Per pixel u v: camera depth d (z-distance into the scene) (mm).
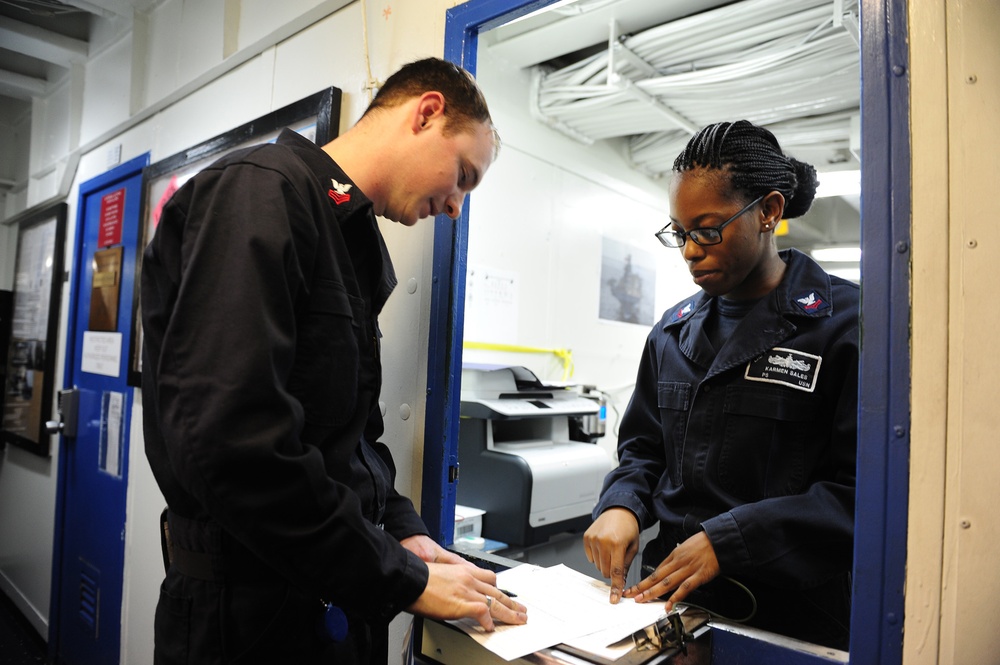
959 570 625
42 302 2762
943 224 641
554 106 2184
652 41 1828
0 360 3109
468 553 1044
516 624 726
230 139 1579
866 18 680
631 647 681
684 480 927
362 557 627
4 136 3221
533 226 2238
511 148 2131
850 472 791
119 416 2043
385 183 829
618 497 949
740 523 755
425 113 802
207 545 694
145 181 1963
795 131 2264
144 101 2066
